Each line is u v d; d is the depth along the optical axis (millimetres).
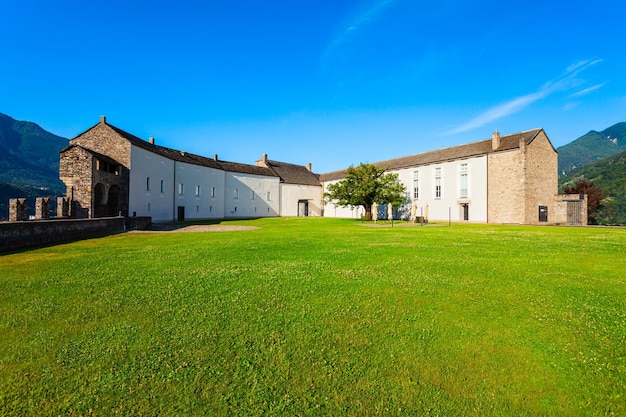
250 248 12258
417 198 43281
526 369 3627
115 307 5418
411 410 3006
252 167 56812
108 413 2965
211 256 10328
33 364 3711
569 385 3350
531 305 5434
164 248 12273
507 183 33156
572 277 7230
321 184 65000
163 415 2932
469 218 36688
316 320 4859
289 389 3293
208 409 3008
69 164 24875
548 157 34031
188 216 41469
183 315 5062
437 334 4410
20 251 11477
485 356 3879
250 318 4934
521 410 3006
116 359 3811
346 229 23500
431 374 3533
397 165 47062
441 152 42469
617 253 10555
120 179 29250
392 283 6801
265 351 3980
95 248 12258
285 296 5953
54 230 14164
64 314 5117
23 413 2969
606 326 4602
